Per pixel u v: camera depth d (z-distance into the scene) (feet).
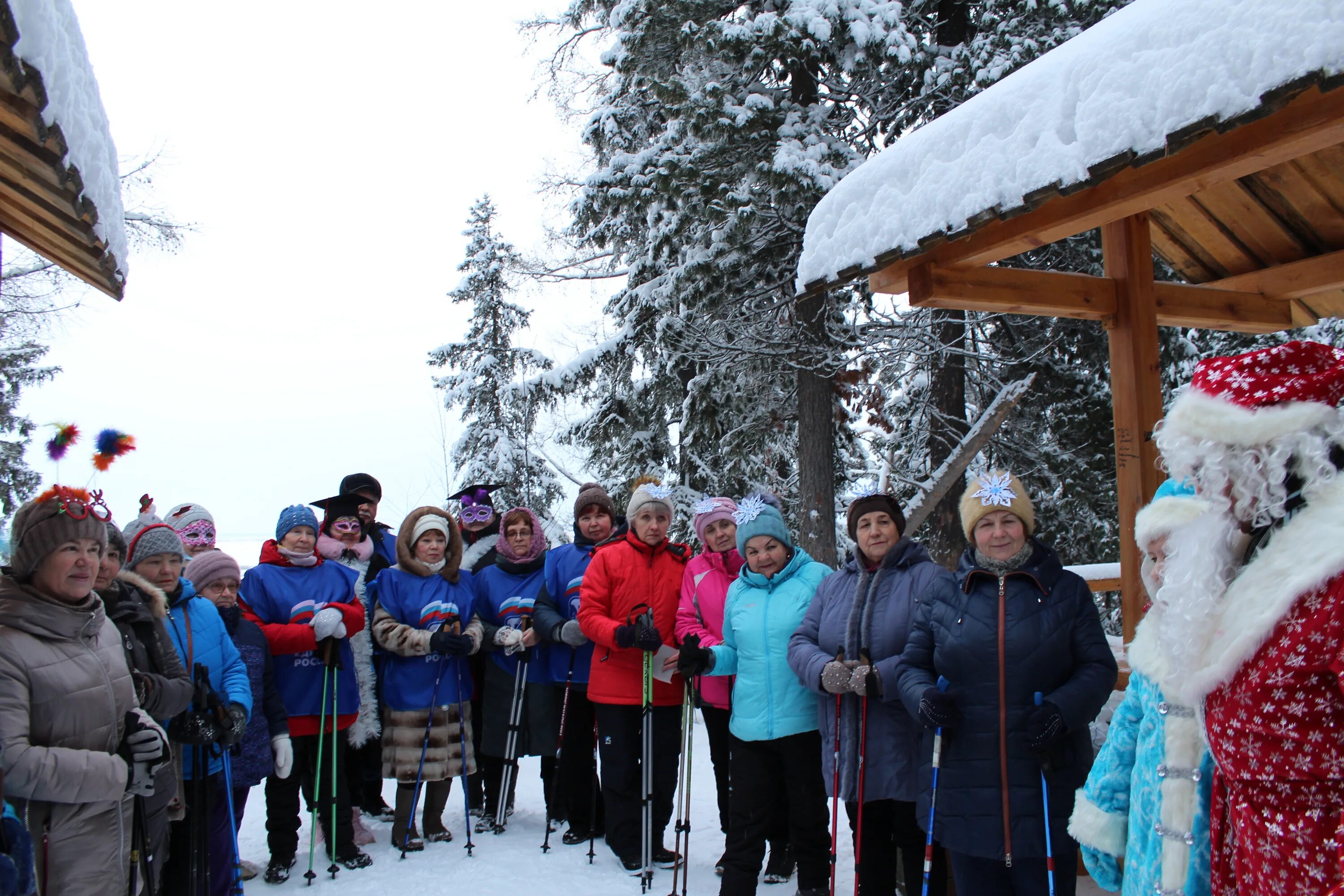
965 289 11.30
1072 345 29.25
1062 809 8.40
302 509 14.51
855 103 28.45
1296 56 6.80
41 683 7.83
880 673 9.77
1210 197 12.82
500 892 12.53
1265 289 14.01
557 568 15.49
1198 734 5.67
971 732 8.70
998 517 8.93
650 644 12.64
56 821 7.86
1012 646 8.64
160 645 9.76
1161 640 5.37
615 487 37.22
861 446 36.52
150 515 11.35
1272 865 4.73
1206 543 5.17
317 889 12.96
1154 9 8.48
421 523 15.43
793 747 11.39
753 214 25.82
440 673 14.93
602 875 13.21
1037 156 8.86
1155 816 5.84
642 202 27.68
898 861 11.65
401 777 14.57
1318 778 4.61
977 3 28.45
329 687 13.96
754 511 11.98
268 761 12.75
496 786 16.39
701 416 33.35
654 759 13.88
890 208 10.63
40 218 8.23
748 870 11.18
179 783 10.61
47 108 6.11
